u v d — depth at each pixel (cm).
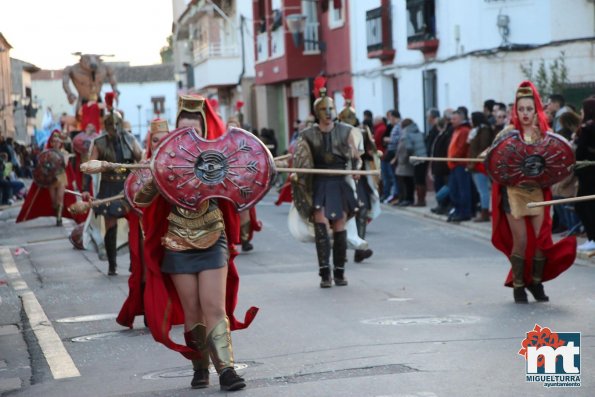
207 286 704
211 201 716
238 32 5144
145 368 830
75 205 1004
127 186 885
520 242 1043
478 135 1841
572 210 1569
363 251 1454
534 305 1030
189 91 6275
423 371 735
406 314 1002
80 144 1958
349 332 916
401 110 3028
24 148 4622
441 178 2130
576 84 2366
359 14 3350
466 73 2562
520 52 2450
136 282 988
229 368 703
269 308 1078
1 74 5331
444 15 2673
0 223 2598
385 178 2517
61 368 846
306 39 3825
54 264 1630
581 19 2383
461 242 1695
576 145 1412
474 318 962
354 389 687
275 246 1747
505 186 1052
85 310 1152
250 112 5094
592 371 722
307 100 4000
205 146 707
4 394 765
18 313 1159
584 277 1227
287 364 791
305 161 1220
